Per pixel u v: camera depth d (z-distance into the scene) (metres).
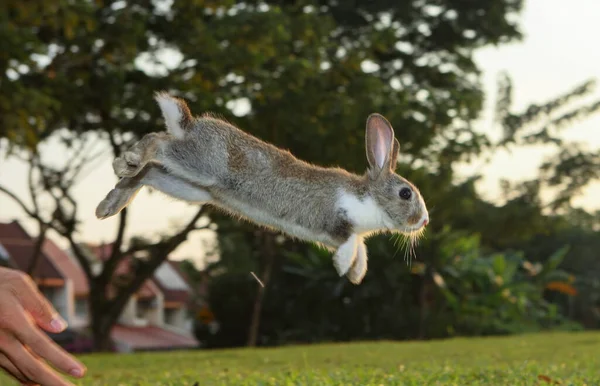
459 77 26.11
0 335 3.63
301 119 18.78
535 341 15.46
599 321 35.75
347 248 5.04
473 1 25.06
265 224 5.01
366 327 25.80
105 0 19.27
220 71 18.31
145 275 22.53
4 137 16.77
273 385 6.92
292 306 26.98
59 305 35.72
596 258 41.09
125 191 4.78
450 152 23.42
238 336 28.91
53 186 22.42
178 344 38.41
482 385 6.84
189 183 4.84
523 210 27.98
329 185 5.08
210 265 32.94
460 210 25.70
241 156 4.84
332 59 20.25
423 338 25.38
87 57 18.75
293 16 20.31
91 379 8.54
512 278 30.94
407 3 24.58
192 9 18.95
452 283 26.09
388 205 5.23
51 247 38.28
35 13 15.80
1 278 3.78
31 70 18.19
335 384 6.76
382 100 20.53
